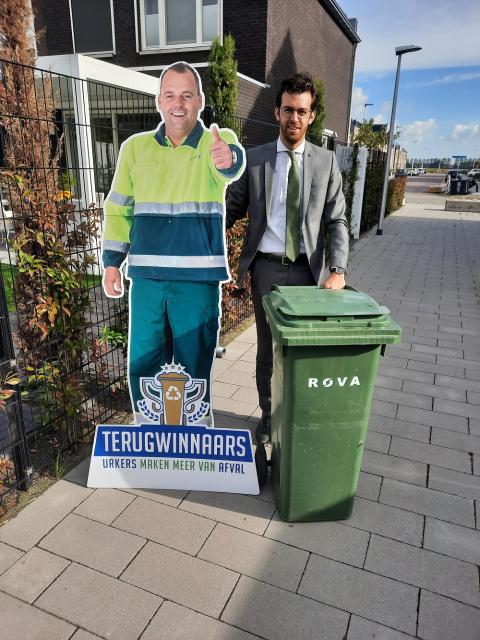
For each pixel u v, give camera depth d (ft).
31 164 8.77
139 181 8.64
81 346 9.68
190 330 9.11
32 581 6.88
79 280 9.33
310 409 7.23
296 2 38.32
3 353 8.02
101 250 9.55
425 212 62.18
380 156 48.29
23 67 8.62
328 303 7.28
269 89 35.55
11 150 8.73
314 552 7.46
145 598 6.65
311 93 8.27
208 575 7.02
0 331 7.91
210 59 23.56
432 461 9.80
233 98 23.86
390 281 25.26
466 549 7.57
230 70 23.57
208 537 7.72
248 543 7.61
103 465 8.87
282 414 7.50
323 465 7.61
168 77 8.12
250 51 34.32
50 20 38.47
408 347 15.96
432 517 8.25
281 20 35.96
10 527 7.84
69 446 9.80
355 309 7.02
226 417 11.23
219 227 8.79
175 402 9.27
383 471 9.45
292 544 7.61
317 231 9.01
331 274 8.56
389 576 7.06
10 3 14.46
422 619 6.43
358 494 8.80
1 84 8.77
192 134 8.41
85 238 9.43
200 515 8.21
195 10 34.45
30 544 7.51
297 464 7.57
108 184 11.25
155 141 8.47
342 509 7.99
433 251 34.37
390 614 6.49
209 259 8.89
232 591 6.77
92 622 6.32
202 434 8.83
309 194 8.80
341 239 8.82
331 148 30.37
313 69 45.29
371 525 8.05
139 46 36.45
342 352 6.95
